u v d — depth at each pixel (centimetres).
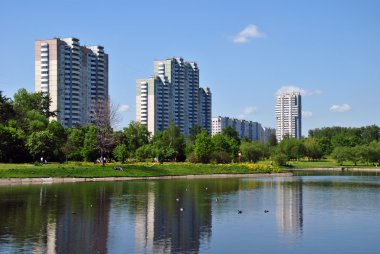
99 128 14238
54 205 6444
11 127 14550
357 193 8419
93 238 4225
